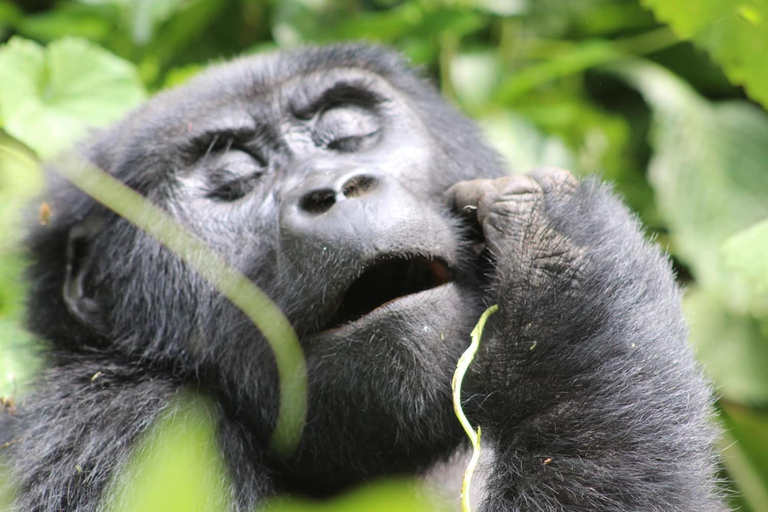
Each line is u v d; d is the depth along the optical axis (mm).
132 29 12273
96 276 7586
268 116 7395
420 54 13078
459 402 5793
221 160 7285
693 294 11477
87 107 9695
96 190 7234
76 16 12734
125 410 6699
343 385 6379
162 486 3613
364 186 6383
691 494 6176
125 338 7379
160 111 7727
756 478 10273
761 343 10789
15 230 8094
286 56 7828
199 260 7039
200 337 7082
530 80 13172
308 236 6246
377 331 6086
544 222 6465
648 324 6379
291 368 6484
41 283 7754
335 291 6172
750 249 7125
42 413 6828
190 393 6949
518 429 6203
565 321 6188
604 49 13102
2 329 8078
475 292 6641
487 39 14250
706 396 6684
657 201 12500
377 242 6105
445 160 7859
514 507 6047
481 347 6277
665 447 6148
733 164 12484
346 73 7586
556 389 6129
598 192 6918
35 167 7828
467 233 6879
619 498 6000
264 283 6801
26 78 9461
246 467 6672
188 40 13242
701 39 6055
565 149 13023
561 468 6055
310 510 5734
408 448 6727
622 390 6145
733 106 12992
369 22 12867
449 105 8672
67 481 6398
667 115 12852
